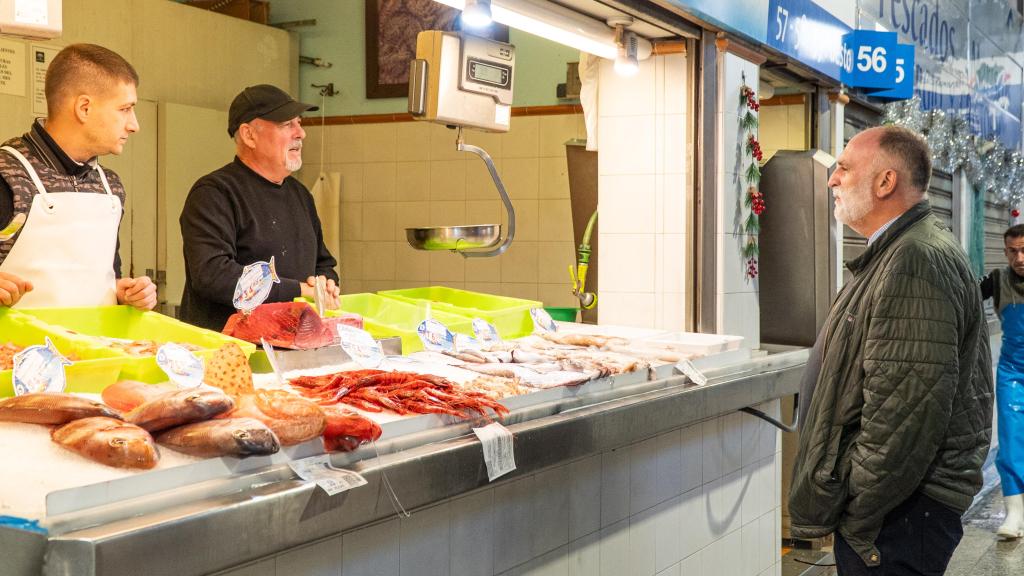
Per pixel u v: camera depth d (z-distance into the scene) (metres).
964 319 2.66
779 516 4.84
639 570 3.59
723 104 4.33
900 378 2.56
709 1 4.01
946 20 8.55
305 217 3.84
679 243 4.31
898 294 2.61
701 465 4.04
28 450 1.81
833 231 5.09
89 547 1.54
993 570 5.33
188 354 2.29
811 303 5.08
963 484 2.69
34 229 2.82
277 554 2.10
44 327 2.47
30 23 2.41
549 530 3.07
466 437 2.42
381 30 7.15
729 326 4.45
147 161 6.31
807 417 2.89
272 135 3.61
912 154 2.80
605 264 4.46
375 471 2.08
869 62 5.86
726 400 3.67
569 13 3.75
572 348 3.64
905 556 2.69
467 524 2.71
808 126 5.63
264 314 2.82
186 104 6.57
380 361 2.79
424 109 3.38
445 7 6.93
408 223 7.16
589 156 4.79
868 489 2.62
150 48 6.31
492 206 6.91
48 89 2.90
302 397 2.22
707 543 4.11
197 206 3.49
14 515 1.60
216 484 1.85
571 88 6.54
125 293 2.88
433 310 3.65
